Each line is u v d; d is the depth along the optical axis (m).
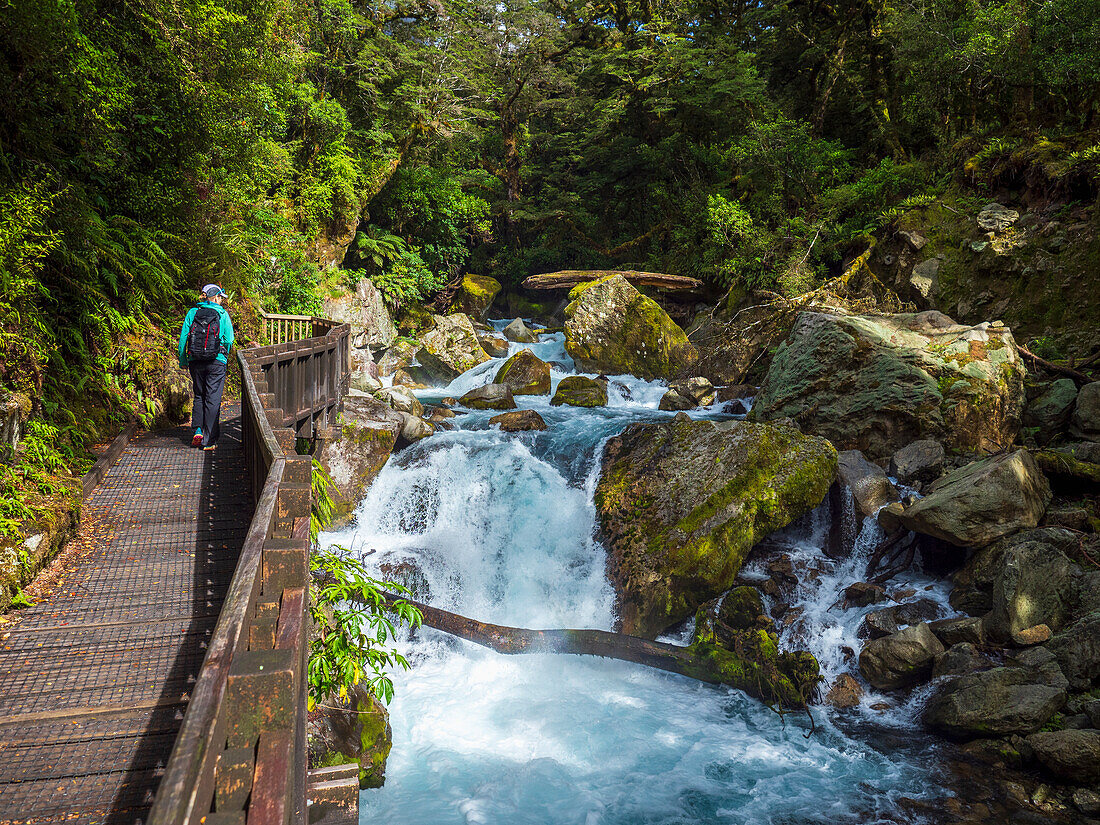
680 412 12.34
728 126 26.14
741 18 27.73
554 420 13.10
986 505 7.64
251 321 12.73
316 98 20.47
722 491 8.62
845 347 10.84
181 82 9.73
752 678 7.22
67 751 3.24
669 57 25.38
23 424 5.85
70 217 7.40
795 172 19.58
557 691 7.54
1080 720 6.00
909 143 20.47
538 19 27.69
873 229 15.92
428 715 7.02
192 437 8.35
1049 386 10.41
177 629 4.31
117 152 9.06
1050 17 13.08
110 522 5.83
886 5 20.61
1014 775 5.85
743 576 8.41
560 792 5.84
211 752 1.61
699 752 6.42
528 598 9.30
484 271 28.89
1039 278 11.89
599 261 28.42
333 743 5.40
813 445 8.89
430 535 10.06
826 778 6.01
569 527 9.65
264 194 16.83
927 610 7.56
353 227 20.16
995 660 6.72
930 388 9.99
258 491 5.29
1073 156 11.94
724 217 18.95
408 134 23.12
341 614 4.90
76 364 7.50
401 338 20.56
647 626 8.25
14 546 4.70
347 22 20.62
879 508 8.90
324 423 10.03
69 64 6.88
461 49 25.17
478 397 14.94
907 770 6.03
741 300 18.22
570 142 30.02
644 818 5.51
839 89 24.66
